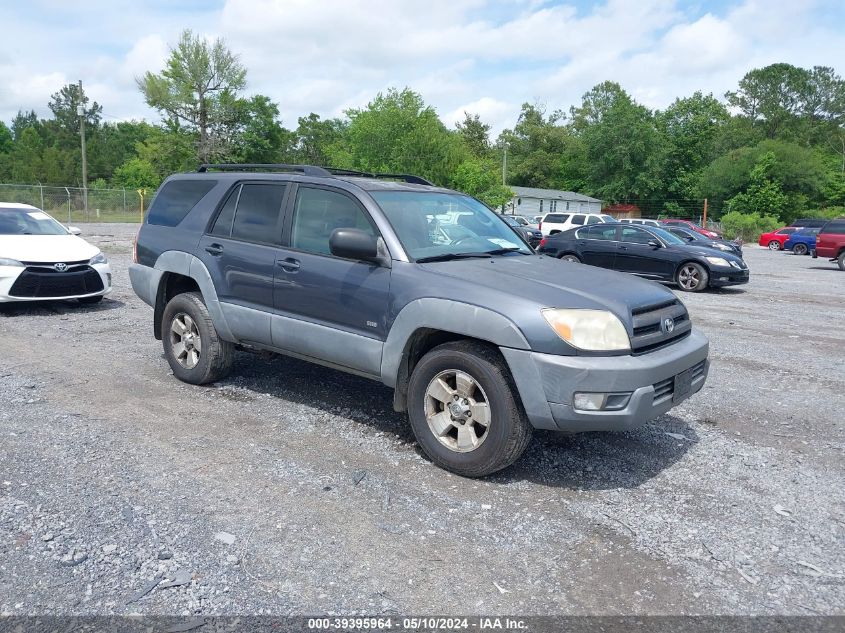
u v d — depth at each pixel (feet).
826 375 22.95
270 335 16.97
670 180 244.42
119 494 12.37
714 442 16.14
